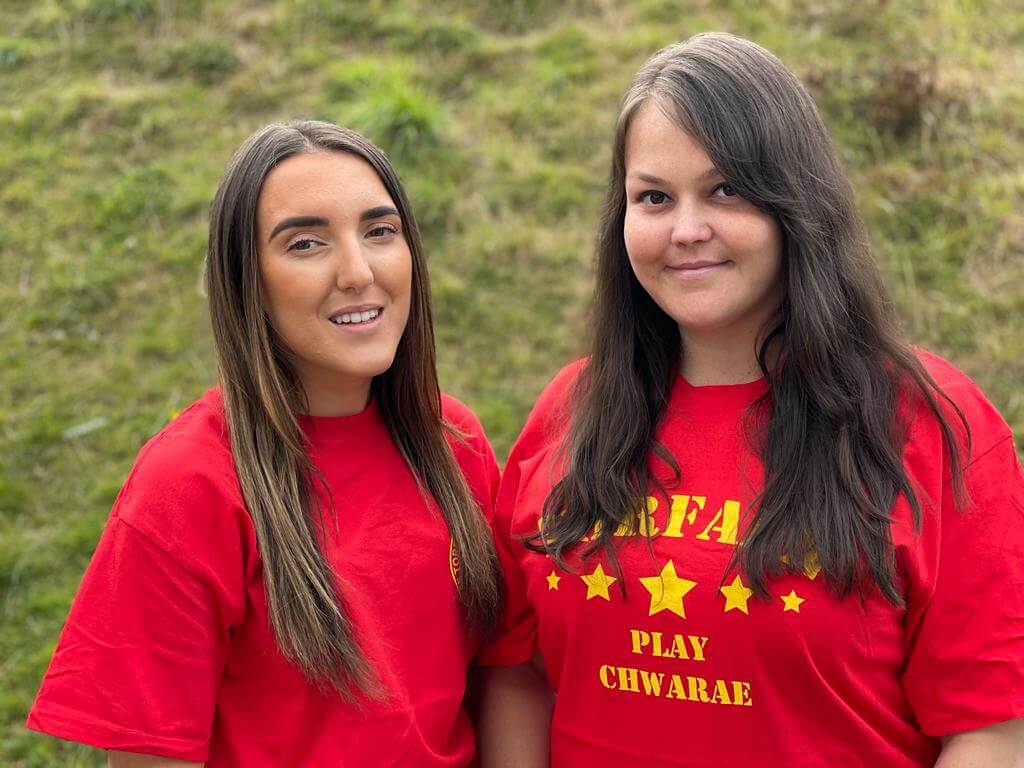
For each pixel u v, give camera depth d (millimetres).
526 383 4719
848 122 5441
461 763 2146
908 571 1844
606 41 6230
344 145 1959
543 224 5324
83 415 4766
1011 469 1896
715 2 6363
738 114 1834
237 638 1923
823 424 1899
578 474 2033
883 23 6023
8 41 6590
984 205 5051
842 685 1861
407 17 6484
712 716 1894
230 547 1873
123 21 6672
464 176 5559
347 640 1890
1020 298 4695
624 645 1937
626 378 2055
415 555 2029
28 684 3846
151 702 1807
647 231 1911
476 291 5074
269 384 1939
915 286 4777
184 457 1881
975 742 1864
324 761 1907
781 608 1824
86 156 5895
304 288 1911
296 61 6316
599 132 5695
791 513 1847
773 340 1989
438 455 2145
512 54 6242
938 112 5453
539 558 2066
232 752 1925
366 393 2104
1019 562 1841
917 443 1886
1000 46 6027
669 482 1962
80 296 5223
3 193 5715
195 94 6180
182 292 5207
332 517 1982
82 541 4293
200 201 5539
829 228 1902
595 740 2016
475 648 2195
